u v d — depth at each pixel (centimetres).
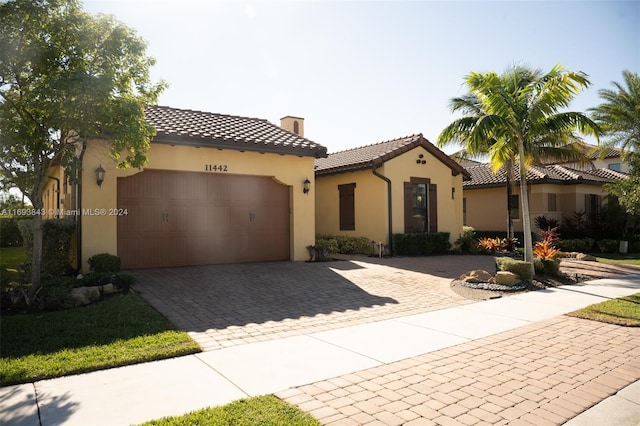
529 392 420
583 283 1123
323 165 1981
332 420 356
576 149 1944
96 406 379
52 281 796
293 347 559
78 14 738
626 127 2309
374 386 431
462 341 596
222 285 959
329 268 1245
